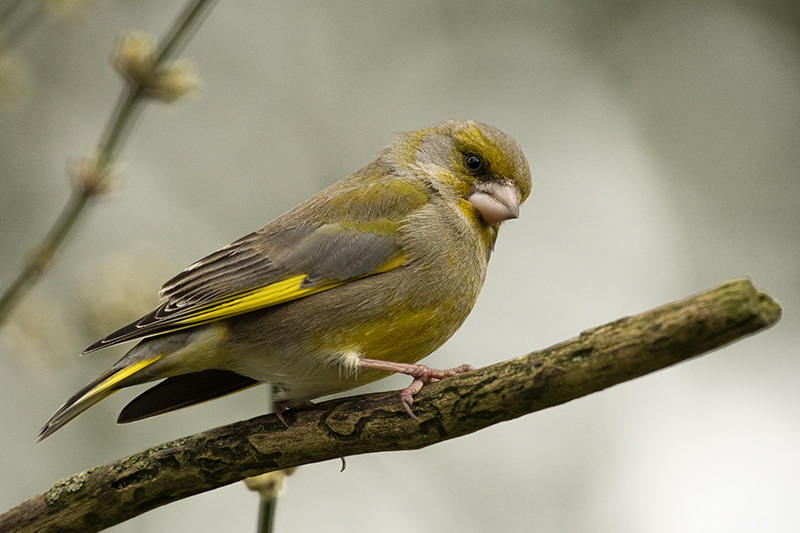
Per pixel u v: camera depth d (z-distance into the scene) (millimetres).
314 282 7562
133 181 14969
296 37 16500
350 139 15977
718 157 16125
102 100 15219
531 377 5875
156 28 15812
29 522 6797
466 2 16984
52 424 7145
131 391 12875
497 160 8336
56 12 9852
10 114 14562
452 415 6211
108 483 6797
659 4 17000
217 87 15984
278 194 15453
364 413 6469
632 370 5586
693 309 5348
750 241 15633
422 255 7684
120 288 9148
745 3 16938
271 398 7605
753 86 16453
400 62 16656
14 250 14047
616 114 16453
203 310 7484
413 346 7770
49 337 9195
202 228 15039
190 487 6852
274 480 6973
